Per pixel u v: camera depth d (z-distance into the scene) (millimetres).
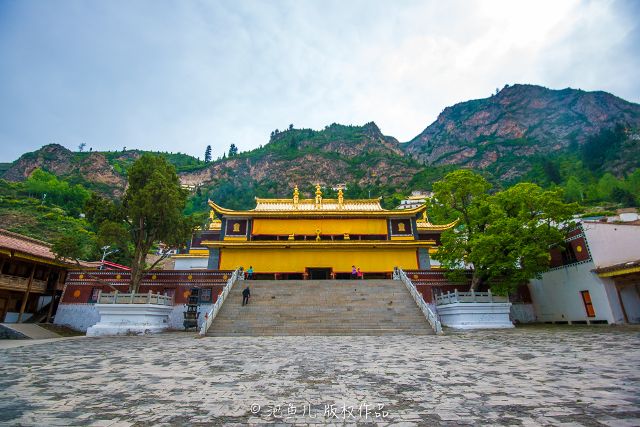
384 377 9070
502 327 24578
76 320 29125
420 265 36406
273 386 8219
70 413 6254
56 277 33156
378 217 39719
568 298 27062
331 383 8477
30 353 14070
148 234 28797
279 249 37062
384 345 15625
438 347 14695
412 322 22297
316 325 21953
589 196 112938
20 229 75375
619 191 105438
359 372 9758
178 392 7723
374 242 36188
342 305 24969
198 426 5582
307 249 37094
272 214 39062
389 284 28859
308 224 39500
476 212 28266
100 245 25688
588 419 5582
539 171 173375
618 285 24234
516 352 12750
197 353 13711
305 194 185000
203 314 29609
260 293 27250
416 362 11203
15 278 28406
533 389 7512
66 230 80938
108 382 8727
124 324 24203
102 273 30484
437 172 183750
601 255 25000
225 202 176125
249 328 21656
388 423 5656
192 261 45406
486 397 7008
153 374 9680
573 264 26656
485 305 25234
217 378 9125
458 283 30859
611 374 8711
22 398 7281
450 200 30000
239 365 11008
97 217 27906
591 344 14078
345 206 43031
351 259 36781
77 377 9344
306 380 8828
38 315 31188
